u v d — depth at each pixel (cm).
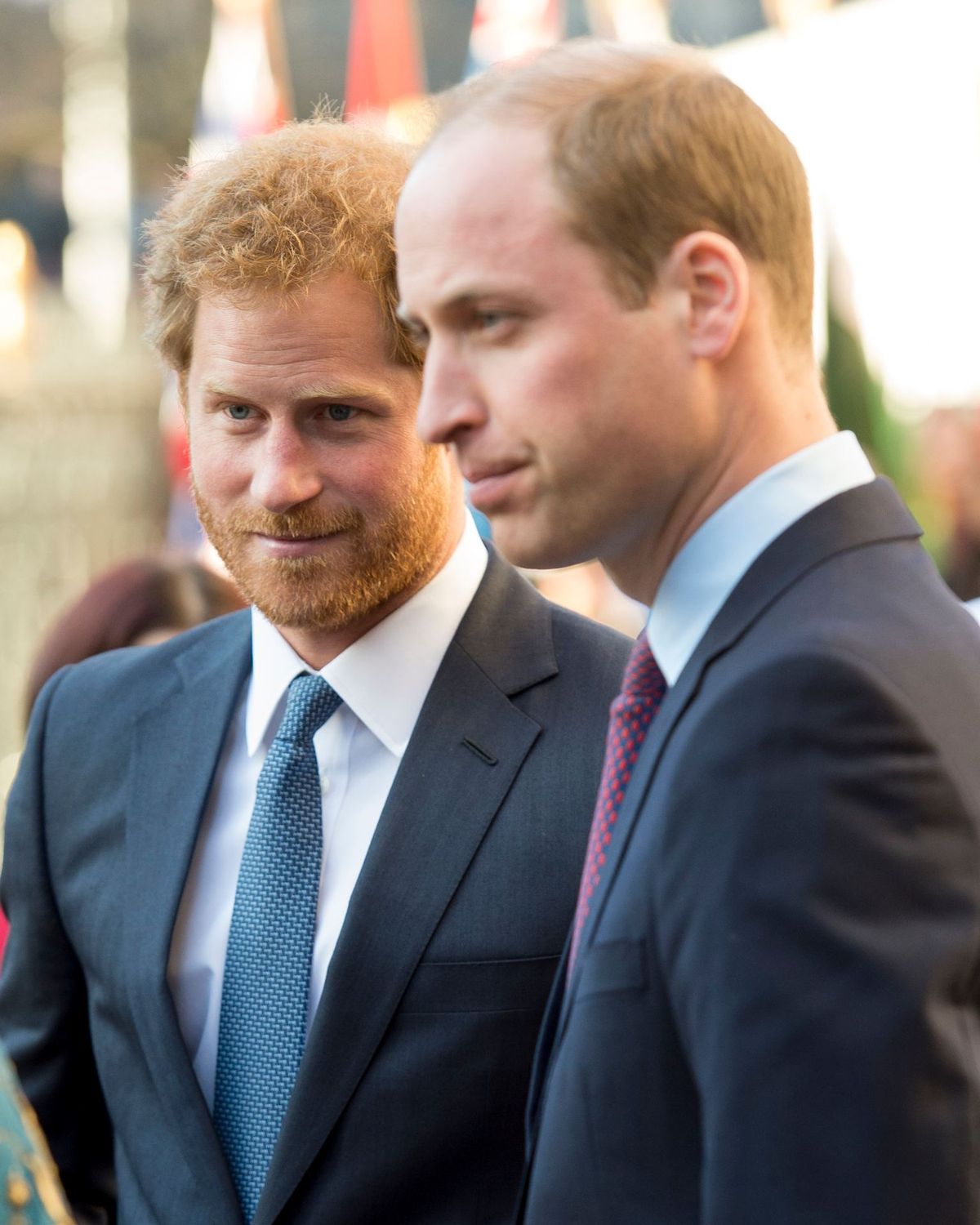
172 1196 564
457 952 545
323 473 541
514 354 379
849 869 333
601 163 371
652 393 378
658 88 380
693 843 352
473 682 584
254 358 529
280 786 580
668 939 358
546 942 546
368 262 529
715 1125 338
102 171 4091
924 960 329
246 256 520
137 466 3123
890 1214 321
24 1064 638
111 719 645
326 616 556
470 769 569
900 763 338
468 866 555
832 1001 328
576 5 2045
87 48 4088
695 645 396
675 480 392
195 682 637
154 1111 583
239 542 557
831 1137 325
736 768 348
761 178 387
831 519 390
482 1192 536
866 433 1595
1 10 4159
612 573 433
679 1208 364
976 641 383
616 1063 371
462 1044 539
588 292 373
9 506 2978
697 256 376
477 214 376
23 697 964
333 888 575
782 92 1833
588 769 568
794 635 359
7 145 4147
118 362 3150
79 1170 655
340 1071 541
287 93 2195
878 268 1819
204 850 604
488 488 391
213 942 590
